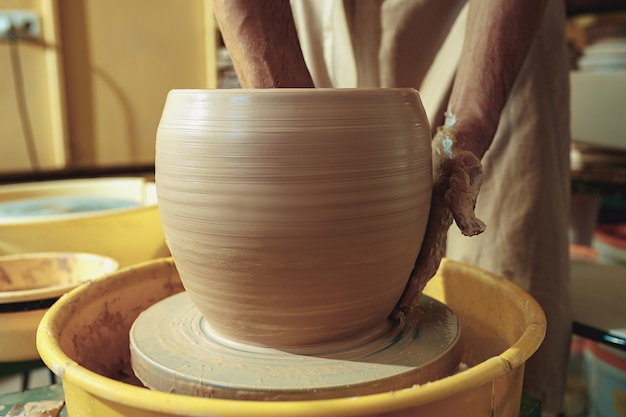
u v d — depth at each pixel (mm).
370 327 614
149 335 629
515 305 700
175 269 858
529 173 956
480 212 1011
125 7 2389
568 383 1552
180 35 2521
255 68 597
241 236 524
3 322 805
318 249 523
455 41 964
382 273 565
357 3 998
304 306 551
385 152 537
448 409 469
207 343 607
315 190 512
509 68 698
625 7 2191
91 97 2406
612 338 892
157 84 2518
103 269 976
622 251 1581
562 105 975
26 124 2297
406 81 1017
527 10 706
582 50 2104
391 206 546
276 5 608
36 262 1032
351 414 423
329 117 517
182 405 428
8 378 1980
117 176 2500
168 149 565
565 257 973
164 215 581
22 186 1567
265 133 512
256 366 553
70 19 2301
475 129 656
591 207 2027
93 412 489
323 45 1040
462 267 829
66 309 668
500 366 484
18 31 2195
